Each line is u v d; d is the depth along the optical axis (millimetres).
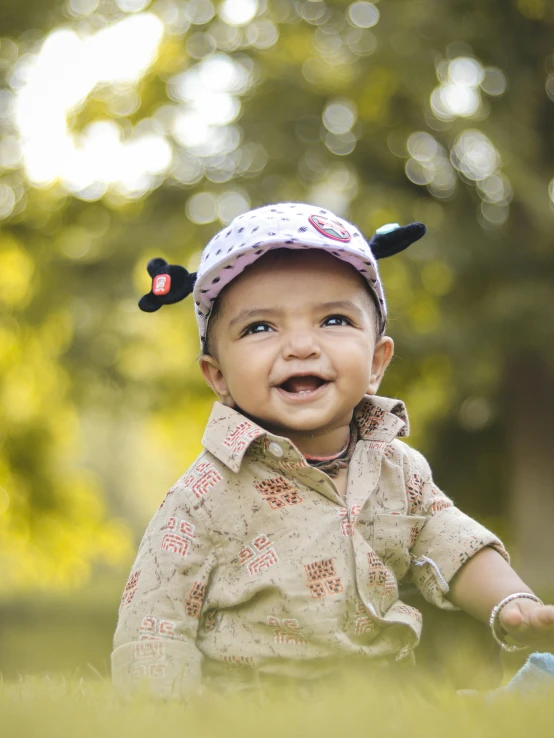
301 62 12875
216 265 2557
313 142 12805
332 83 12586
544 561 14227
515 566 14391
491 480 16141
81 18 11875
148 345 13773
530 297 12000
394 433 2605
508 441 15141
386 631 2436
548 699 1804
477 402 14688
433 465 15836
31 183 12430
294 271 2555
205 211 12977
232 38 13016
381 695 1974
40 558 16125
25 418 14992
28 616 12859
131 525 32156
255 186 12703
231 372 2588
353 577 2412
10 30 11062
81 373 13453
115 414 14555
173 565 2395
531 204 11430
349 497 2500
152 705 1902
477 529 2617
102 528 16375
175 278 3006
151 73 12930
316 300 2541
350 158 12828
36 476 15500
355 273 2625
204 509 2449
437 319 12367
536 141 12281
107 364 13461
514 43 12297
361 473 2545
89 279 12930
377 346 2775
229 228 2652
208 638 2412
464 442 15766
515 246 12453
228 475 2484
